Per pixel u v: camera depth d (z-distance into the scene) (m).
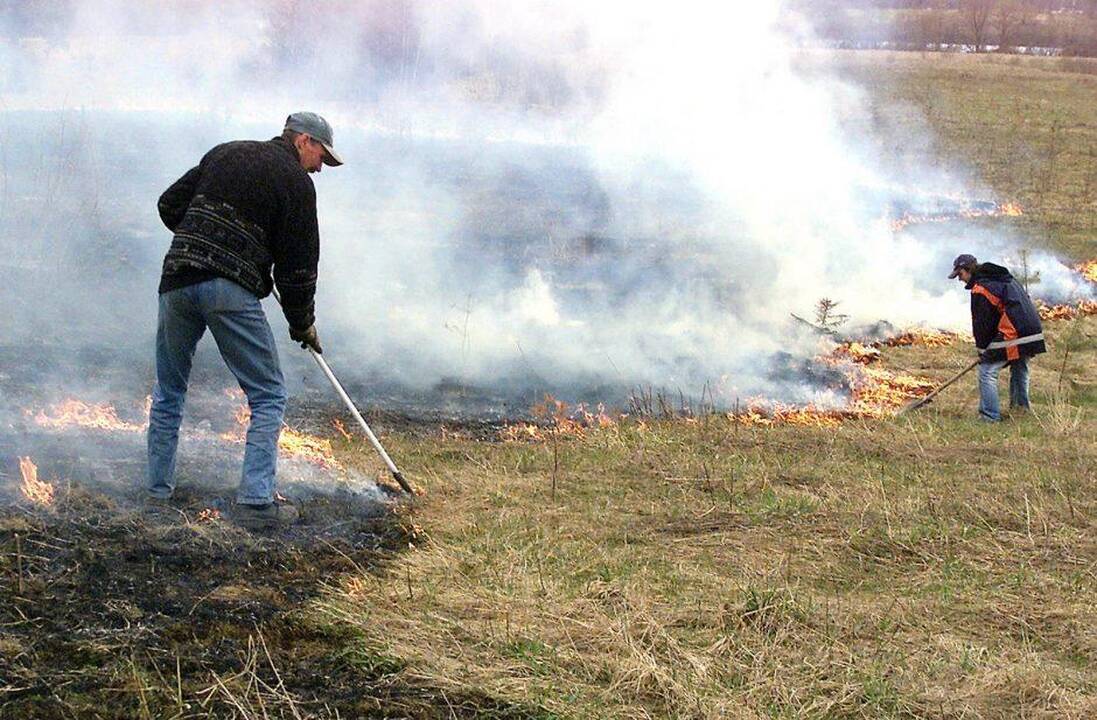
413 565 5.28
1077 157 23.72
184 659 4.21
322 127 5.45
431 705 4.16
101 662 4.12
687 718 4.21
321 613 4.67
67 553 4.78
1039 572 5.76
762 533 6.11
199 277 5.17
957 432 8.84
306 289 5.40
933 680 4.61
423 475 6.68
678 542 5.93
